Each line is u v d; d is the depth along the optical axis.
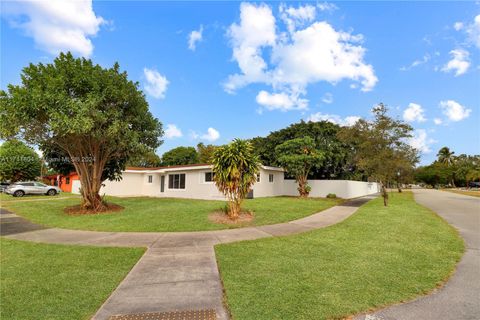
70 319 3.34
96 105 11.26
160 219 10.73
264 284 4.30
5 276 4.79
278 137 27.91
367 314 3.38
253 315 3.35
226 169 10.77
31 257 5.94
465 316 3.33
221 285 4.37
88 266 5.32
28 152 36.81
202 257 5.89
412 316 3.33
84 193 13.56
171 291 4.15
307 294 3.93
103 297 3.94
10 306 3.67
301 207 14.30
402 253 5.98
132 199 20.25
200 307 3.64
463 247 6.50
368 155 16.61
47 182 42.22
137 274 4.88
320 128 25.55
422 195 29.81
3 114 10.68
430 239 7.30
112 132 11.59
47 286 4.34
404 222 9.99
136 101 13.22
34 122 11.14
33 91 10.40
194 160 48.81
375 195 31.11
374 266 5.12
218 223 9.91
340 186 24.61
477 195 29.30
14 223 10.52
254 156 11.38
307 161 21.48
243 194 10.95
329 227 9.09
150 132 14.15
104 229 9.11
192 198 21.62
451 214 12.55
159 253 6.23
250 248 6.52
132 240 7.54
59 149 14.46
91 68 11.95
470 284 4.30
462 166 64.69
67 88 11.43
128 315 3.43
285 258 5.67
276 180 25.91
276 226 9.40
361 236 7.70
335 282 4.36
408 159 18.34
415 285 4.24
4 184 32.12
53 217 11.84
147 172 27.64
